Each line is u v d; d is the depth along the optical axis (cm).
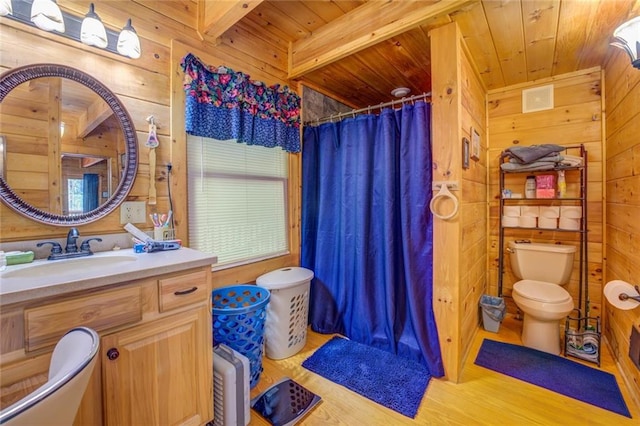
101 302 99
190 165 187
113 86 150
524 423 145
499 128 276
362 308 225
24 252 121
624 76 184
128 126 155
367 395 166
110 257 135
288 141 244
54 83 133
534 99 260
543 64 230
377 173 223
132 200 158
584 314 237
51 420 53
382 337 216
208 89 186
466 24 178
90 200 144
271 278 211
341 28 210
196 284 127
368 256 225
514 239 272
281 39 240
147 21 163
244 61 213
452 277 179
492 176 281
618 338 190
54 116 133
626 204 179
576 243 245
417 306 195
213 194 200
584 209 233
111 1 150
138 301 108
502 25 179
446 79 179
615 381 175
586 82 239
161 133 169
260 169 232
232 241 213
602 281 229
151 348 112
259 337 178
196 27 185
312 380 180
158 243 147
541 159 233
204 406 130
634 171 165
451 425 144
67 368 58
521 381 177
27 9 124
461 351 187
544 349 210
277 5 197
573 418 147
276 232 245
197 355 127
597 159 235
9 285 86
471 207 215
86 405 96
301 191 263
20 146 125
